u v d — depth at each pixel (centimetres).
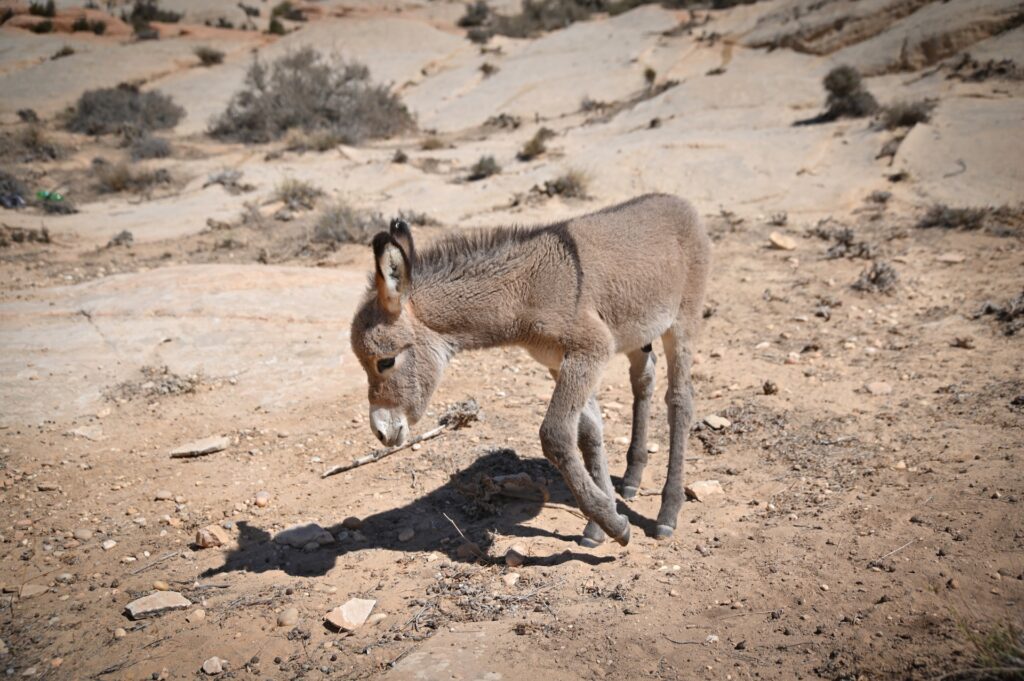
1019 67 1919
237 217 1562
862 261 1116
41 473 663
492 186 1673
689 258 579
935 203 1302
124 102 2670
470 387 832
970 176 1388
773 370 820
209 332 895
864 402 724
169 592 513
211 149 2369
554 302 498
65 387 787
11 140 2314
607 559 534
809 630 429
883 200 1352
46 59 3362
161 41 3700
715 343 910
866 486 580
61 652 466
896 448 629
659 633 443
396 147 2359
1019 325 842
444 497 631
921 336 866
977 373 751
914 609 428
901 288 1010
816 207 1374
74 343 866
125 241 1430
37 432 718
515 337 518
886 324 912
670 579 498
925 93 1923
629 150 1762
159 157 2252
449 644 448
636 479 621
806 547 509
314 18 4778
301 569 544
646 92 2609
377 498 635
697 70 2727
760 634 432
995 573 445
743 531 547
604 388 823
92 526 602
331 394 801
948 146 1505
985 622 408
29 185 1942
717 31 3112
